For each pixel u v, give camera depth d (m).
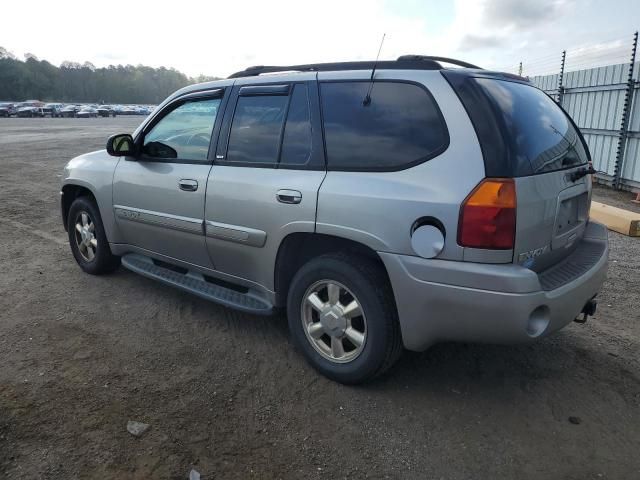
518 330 2.70
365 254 3.21
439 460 2.72
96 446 2.72
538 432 2.95
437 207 2.76
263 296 3.78
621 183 11.06
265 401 3.19
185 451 2.72
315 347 3.46
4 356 3.62
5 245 6.48
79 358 3.63
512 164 2.73
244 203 3.63
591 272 3.19
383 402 3.21
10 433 2.79
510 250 2.70
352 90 3.28
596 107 11.80
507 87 3.17
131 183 4.53
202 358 3.69
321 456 2.73
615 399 3.28
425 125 2.93
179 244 4.25
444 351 3.85
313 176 3.29
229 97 3.92
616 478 2.60
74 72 139.62
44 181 11.80
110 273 5.36
